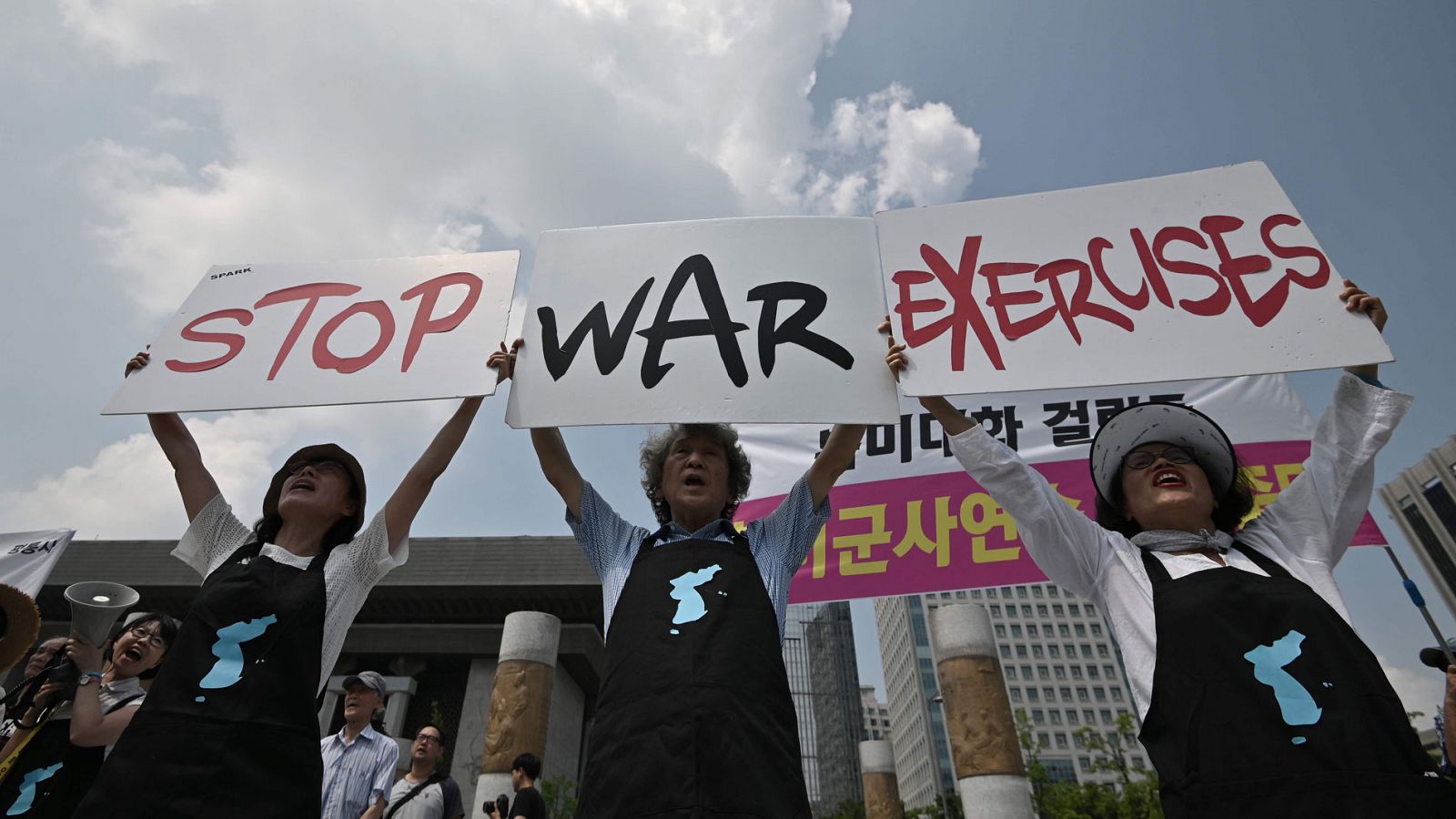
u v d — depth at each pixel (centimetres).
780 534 253
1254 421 512
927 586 514
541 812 526
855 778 8438
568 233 296
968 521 530
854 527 548
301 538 256
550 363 265
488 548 2805
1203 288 253
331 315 284
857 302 270
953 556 520
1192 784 179
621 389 257
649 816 174
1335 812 163
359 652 2705
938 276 269
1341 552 232
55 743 302
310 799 200
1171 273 258
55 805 288
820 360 258
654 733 185
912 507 543
